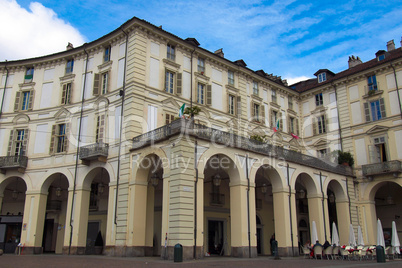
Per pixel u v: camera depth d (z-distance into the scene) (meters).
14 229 29.09
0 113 29.48
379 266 15.60
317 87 36.47
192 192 19.23
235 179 22.12
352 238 24.14
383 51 33.66
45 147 27.75
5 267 13.82
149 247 22.94
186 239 18.34
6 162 27.41
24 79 30.12
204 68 29.22
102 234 28.12
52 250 29.80
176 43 27.38
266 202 31.44
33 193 26.80
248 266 15.09
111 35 26.81
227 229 27.38
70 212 25.00
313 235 23.91
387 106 31.17
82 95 27.53
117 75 25.84
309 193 27.89
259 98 33.16
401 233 32.09
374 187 30.97
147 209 23.45
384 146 31.22
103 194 29.16
